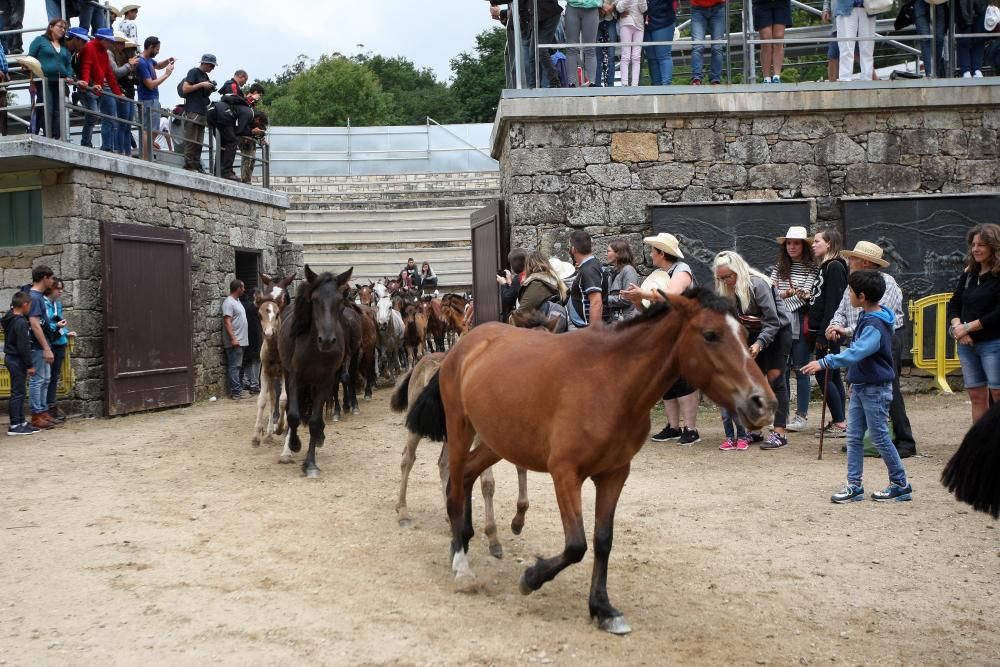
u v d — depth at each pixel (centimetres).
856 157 1160
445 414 536
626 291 524
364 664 396
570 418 428
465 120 6184
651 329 425
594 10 1144
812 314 907
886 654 416
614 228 1144
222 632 434
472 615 461
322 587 504
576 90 1121
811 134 1157
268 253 1744
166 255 1353
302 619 452
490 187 3397
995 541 573
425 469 852
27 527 638
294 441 852
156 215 1369
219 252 1548
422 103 6269
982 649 421
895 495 668
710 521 638
